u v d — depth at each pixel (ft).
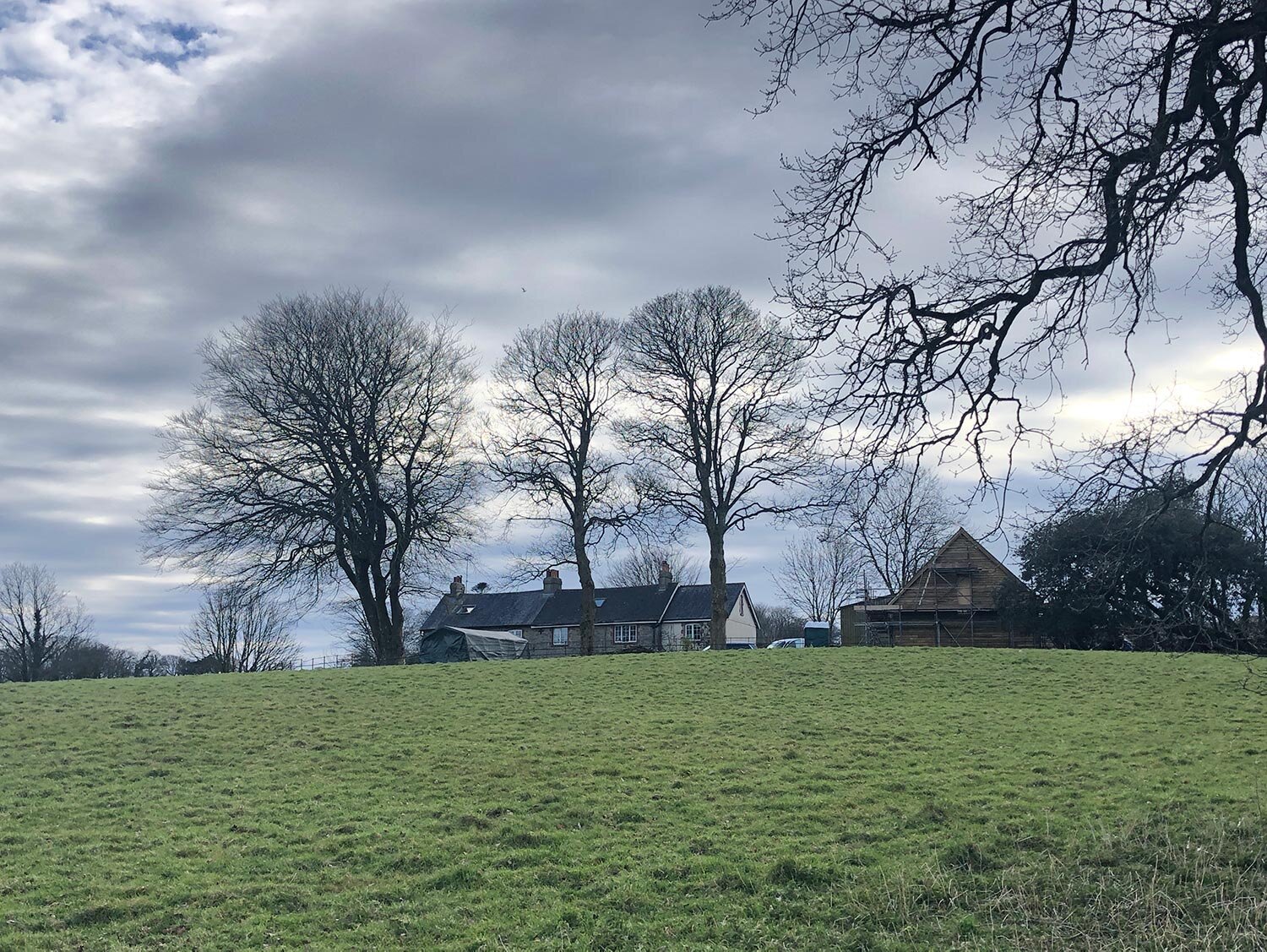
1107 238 35.94
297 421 166.50
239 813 67.31
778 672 124.88
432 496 172.14
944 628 192.54
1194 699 100.12
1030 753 77.77
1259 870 45.78
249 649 310.65
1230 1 33.68
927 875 49.14
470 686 118.01
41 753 84.94
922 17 35.68
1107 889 45.19
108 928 48.37
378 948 45.47
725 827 60.75
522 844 59.26
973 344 36.83
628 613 292.61
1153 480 34.76
